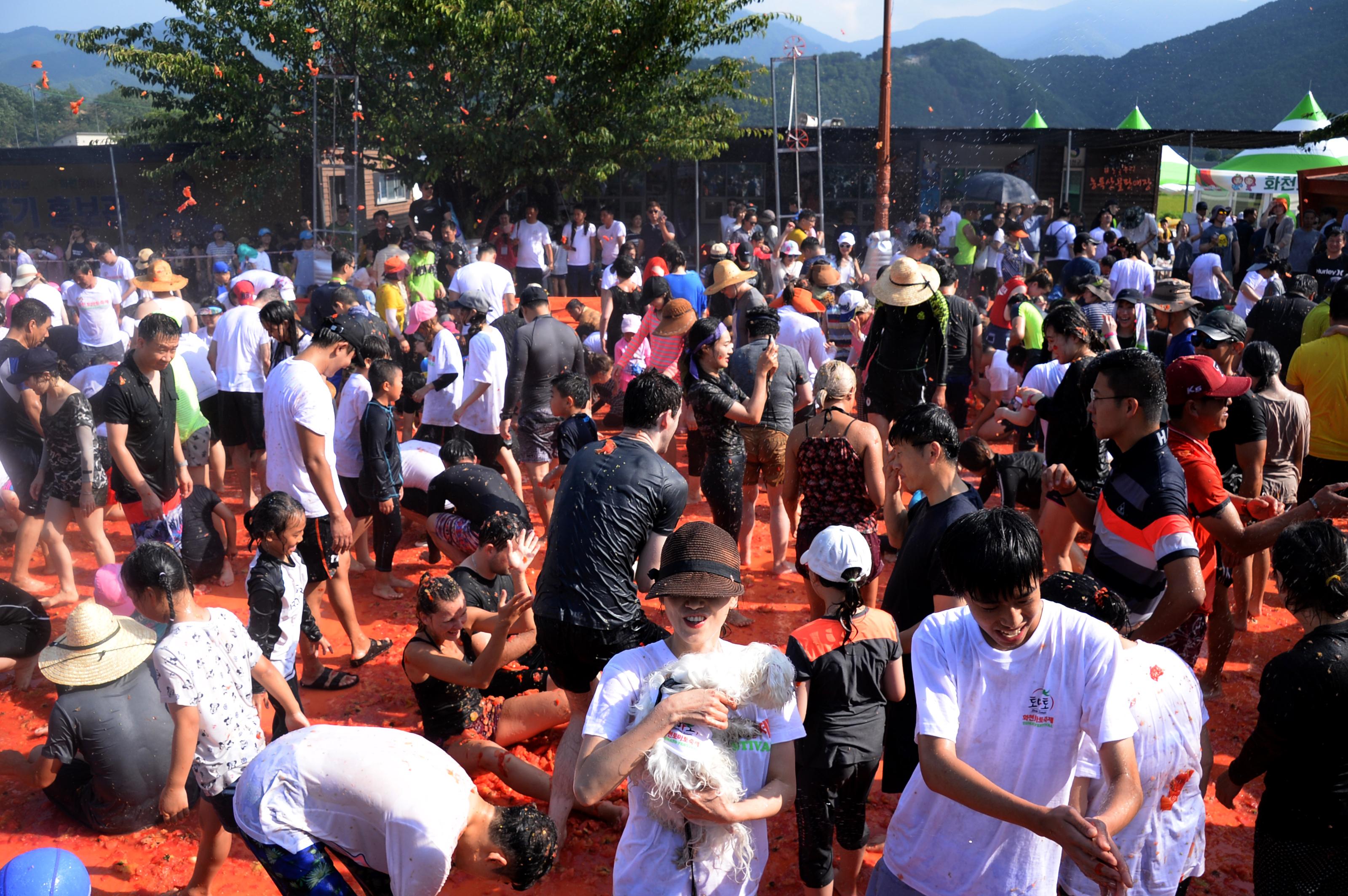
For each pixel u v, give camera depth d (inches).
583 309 494.0
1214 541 183.2
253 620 184.4
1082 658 102.1
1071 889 125.0
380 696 222.4
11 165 999.6
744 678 107.5
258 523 182.9
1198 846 124.3
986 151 1039.6
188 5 837.8
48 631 226.5
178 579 146.5
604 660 166.7
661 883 107.8
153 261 405.7
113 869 165.0
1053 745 103.6
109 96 2753.4
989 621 101.0
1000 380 398.6
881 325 327.0
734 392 256.8
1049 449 214.2
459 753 187.2
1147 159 1038.4
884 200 786.2
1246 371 245.3
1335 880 128.1
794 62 843.4
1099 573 163.9
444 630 180.7
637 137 813.9
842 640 142.1
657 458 172.9
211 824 151.2
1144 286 483.8
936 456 155.6
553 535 171.0
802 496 224.5
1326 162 1023.0
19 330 290.7
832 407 212.1
